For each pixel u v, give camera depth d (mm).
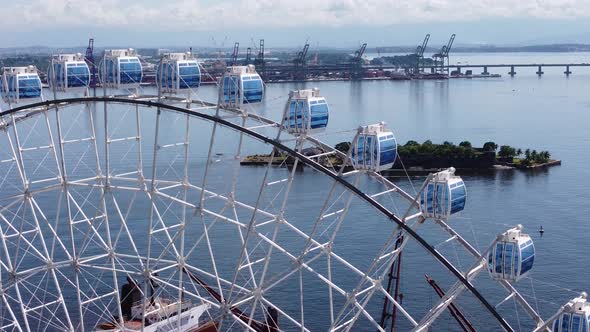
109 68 107812
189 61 104875
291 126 96188
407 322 137625
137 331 110625
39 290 149625
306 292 147875
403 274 158500
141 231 183375
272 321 121500
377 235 183750
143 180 107938
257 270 156500
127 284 135875
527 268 86812
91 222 106438
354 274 157875
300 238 180750
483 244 181375
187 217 195000
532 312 88812
